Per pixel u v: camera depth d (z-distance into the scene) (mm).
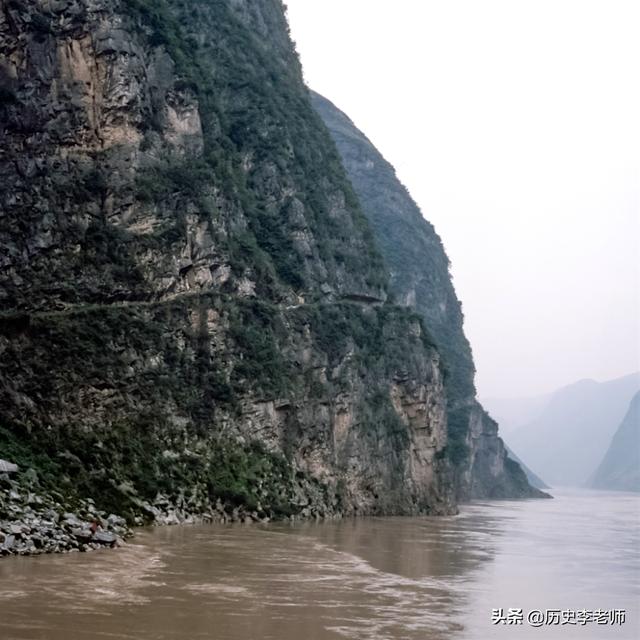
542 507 138125
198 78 76250
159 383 60438
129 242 63812
